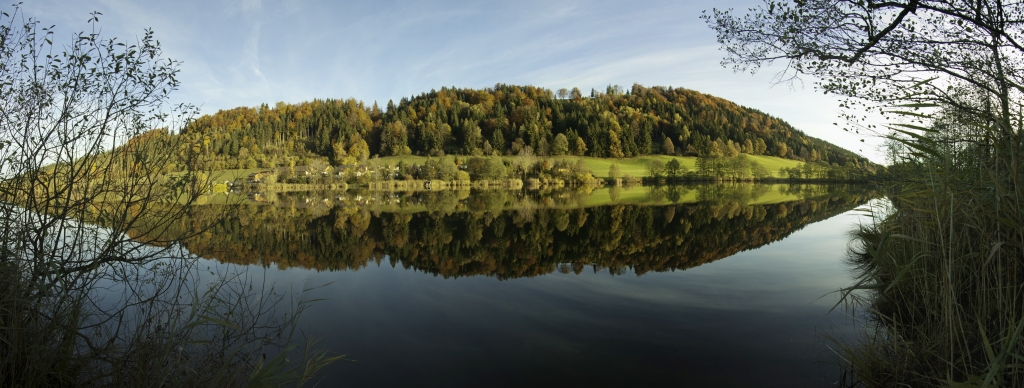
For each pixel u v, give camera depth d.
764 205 25.48
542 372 4.39
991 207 3.35
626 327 5.57
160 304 5.09
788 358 4.53
